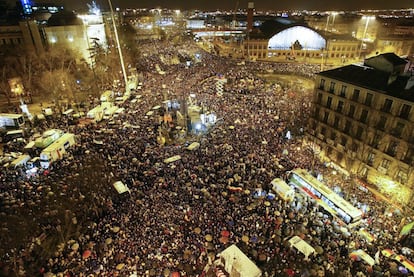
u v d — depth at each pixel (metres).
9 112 68.00
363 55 154.00
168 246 30.61
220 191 38.91
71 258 29.30
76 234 32.22
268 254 29.80
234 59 143.50
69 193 38.50
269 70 114.69
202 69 110.56
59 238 31.61
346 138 46.19
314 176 43.59
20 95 78.56
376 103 40.69
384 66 42.97
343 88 45.47
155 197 37.94
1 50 91.06
